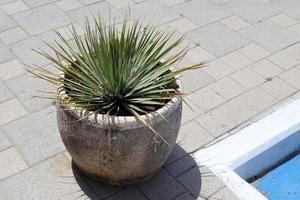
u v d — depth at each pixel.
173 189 2.63
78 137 2.36
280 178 2.92
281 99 3.22
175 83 2.50
